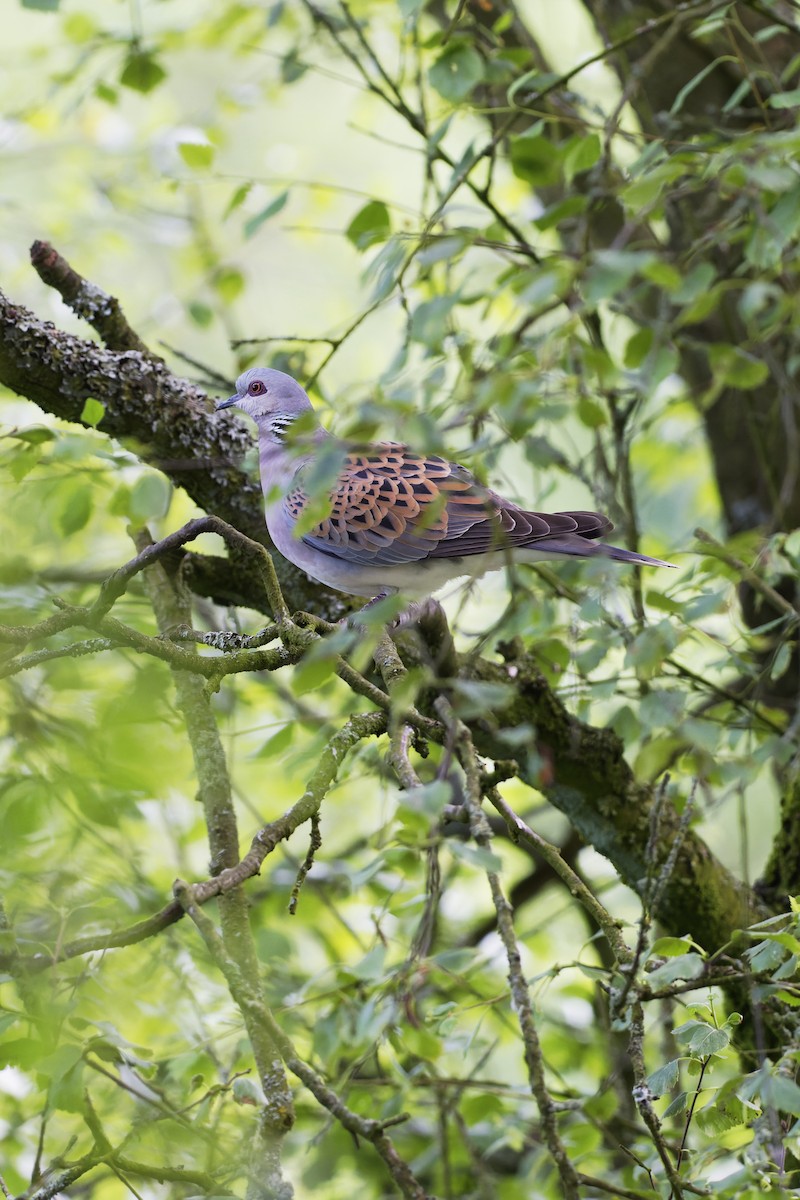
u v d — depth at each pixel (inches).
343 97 693.9
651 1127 215.9
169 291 611.2
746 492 451.2
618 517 391.2
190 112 624.1
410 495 344.8
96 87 442.3
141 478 298.5
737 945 309.3
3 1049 247.8
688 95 428.5
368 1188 395.5
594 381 359.9
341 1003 317.1
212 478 329.1
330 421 352.8
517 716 315.6
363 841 444.1
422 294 386.3
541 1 565.3
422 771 417.7
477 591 367.2
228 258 553.9
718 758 331.9
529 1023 197.2
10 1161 323.6
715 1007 257.0
